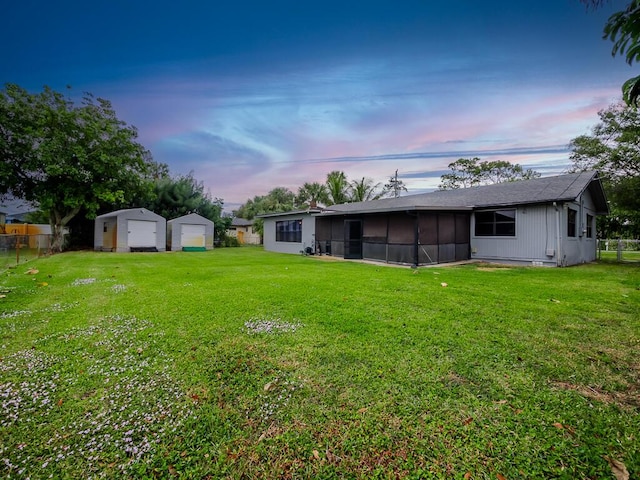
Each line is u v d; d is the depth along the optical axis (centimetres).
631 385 252
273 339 346
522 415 211
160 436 192
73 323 405
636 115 1288
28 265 1063
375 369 275
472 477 161
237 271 925
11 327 388
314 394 237
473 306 485
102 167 1659
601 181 1304
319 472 166
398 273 877
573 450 179
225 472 166
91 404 225
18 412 215
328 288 635
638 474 163
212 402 228
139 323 404
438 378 259
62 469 167
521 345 328
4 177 1506
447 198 1442
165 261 1262
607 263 1225
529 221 1120
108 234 1925
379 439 189
